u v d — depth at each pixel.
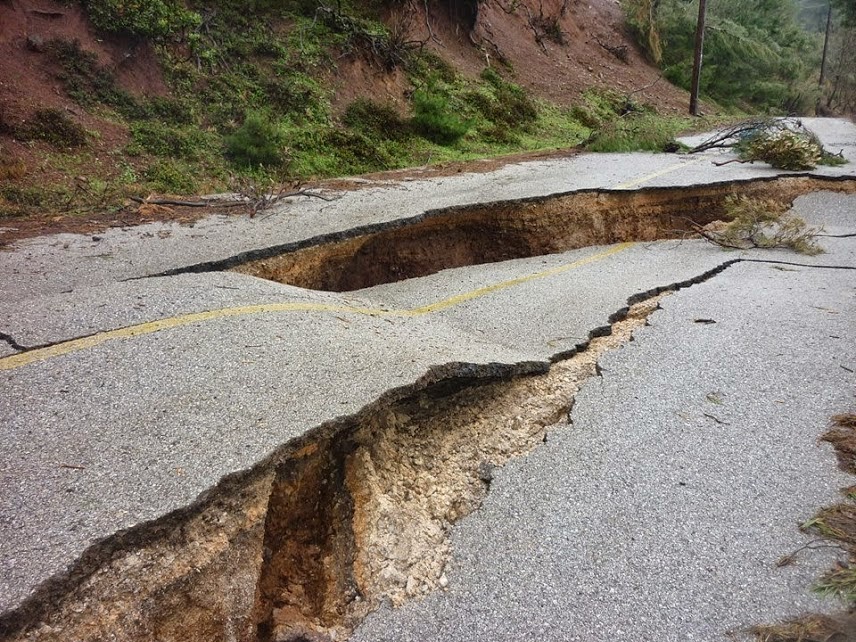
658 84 24.58
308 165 10.44
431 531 3.39
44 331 4.12
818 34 42.44
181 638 2.60
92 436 3.14
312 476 3.42
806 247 8.02
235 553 2.85
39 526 2.58
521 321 5.73
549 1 23.34
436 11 17.28
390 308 5.82
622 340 5.51
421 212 7.57
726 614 2.84
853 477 3.70
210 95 10.63
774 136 11.54
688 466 3.82
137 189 8.09
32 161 7.89
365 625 2.84
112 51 9.80
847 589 2.90
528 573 3.08
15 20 8.96
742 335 5.47
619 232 9.09
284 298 5.09
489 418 4.36
